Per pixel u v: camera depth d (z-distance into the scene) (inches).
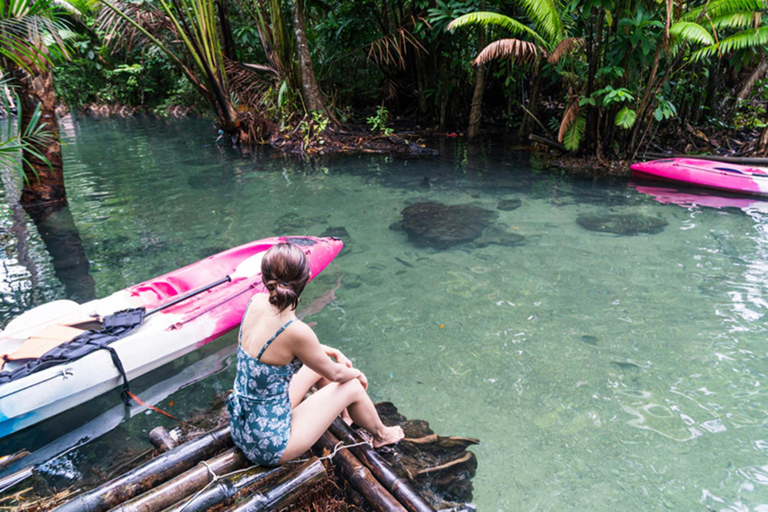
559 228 237.9
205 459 94.2
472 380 132.9
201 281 165.3
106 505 83.6
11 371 118.5
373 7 479.2
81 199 293.6
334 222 251.1
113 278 188.9
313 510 88.3
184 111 746.8
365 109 571.8
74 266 199.8
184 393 129.1
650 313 163.0
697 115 419.5
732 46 303.9
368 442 101.1
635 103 347.6
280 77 473.1
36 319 138.8
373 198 290.8
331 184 323.9
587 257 205.8
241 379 82.8
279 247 76.3
